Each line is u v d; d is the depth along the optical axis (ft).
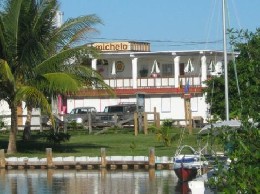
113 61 291.99
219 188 45.14
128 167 143.84
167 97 280.51
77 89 148.87
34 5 150.61
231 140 45.32
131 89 284.20
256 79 48.62
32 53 150.61
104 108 272.31
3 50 152.46
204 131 79.82
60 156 150.00
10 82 151.64
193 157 116.88
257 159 42.47
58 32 155.43
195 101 271.28
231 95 149.59
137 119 219.61
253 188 41.93
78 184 123.75
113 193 112.47
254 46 55.93
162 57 289.33
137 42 304.09
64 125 220.84
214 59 282.77
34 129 226.99
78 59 158.20
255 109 46.75
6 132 216.95
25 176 136.87
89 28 157.89
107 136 209.77
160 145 171.94
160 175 133.28
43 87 150.41
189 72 281.95
